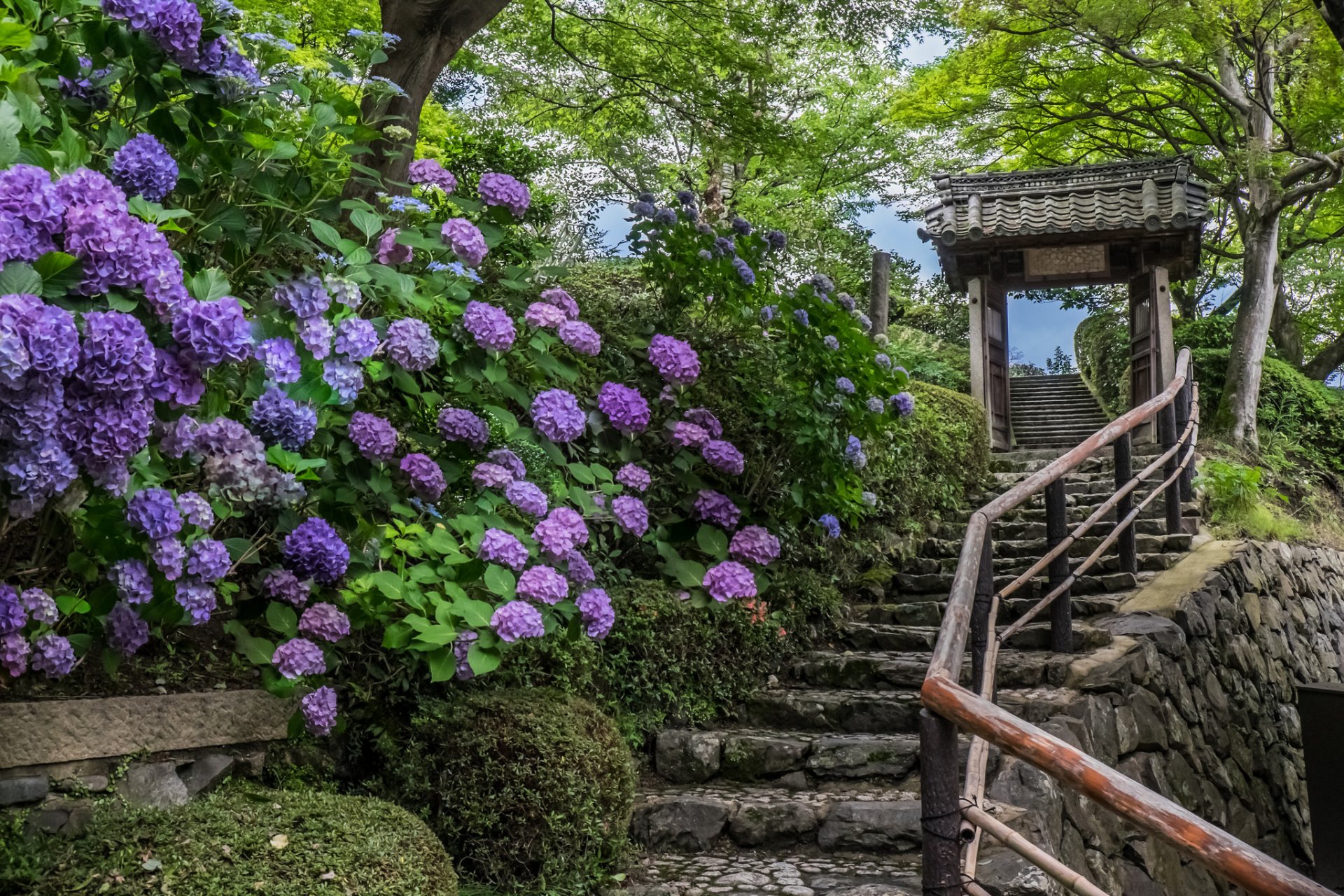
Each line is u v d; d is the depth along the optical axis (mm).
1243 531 7434
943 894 2006
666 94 7453
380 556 3191
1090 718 3932
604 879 3182
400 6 5297
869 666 4738
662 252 5262
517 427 3852
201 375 2312
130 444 2100
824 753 4023
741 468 4617
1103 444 4715
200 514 2531
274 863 2277
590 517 3955
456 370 3701
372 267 3195
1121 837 3752
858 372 5070
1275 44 10734
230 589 2914
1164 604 5305
